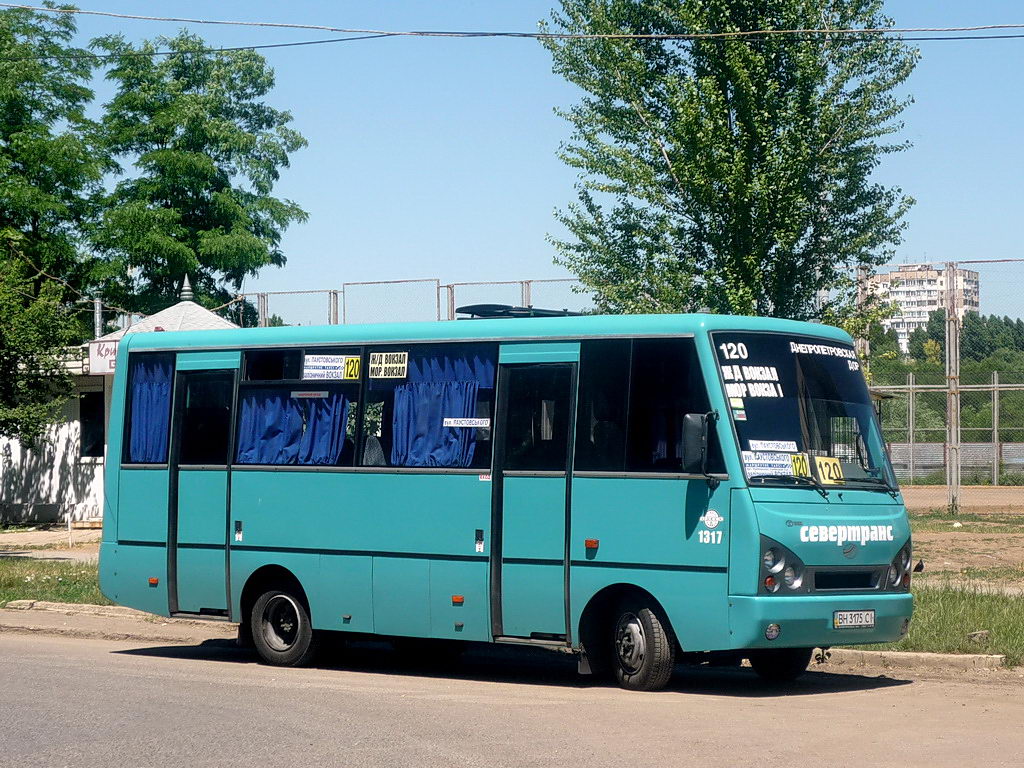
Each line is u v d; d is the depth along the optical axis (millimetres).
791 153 22203
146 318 30906
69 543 29594
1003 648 13734
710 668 14469
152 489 15250
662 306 23609
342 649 16594
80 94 53344
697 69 23766
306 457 14227
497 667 14680
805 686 12781
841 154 23297
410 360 13680
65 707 11031
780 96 22953
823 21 23281
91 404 34656
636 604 12156
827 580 11773
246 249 52875
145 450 15383
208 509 14836
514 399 12922
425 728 10000
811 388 12344
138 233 51250
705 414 11656
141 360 15562
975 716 10695
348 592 13773
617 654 12266
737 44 22375
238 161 55625
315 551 14039
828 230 23484
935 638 14125
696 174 22453
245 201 55281
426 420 13461
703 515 11680
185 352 15266
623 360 12344
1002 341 30672
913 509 31750
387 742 9445
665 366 12125
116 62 54938
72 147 50250
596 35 23641
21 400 28453
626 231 24984
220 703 11219
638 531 12008
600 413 12375
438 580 13172
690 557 11719
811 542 11617
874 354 32312
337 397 14125
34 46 52844
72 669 13562
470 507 13023
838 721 10375
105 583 15492
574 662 15141
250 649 16391
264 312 29156
